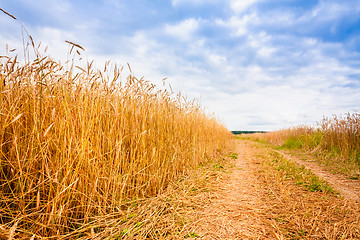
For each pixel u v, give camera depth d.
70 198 2.18
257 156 8.11
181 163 4.58
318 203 3.09
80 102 2.32
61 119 2.11
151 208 2.68
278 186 3.86
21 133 2.10
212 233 2.26
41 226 1.88
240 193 3.59
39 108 2.04
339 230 2.31
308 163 6.57
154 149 3.23
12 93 2.10
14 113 1.99
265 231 2.31
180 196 3.21
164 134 3.90
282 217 2.64
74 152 2.13
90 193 2.28
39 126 2.00
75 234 2.02
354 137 7.02
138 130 3.24
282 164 6.13
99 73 2.71
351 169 5.43
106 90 2.78
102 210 2.37
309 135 10.13
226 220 2.57
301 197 3.37
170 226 2.30
